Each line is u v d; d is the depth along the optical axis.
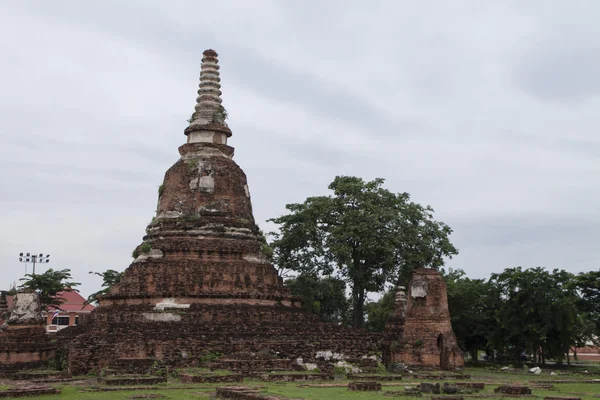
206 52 65.31
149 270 54.38
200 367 47.16
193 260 55.25
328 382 40.53
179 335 49.06
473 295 69.38
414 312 53.62
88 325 52.47
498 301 66.62
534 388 38.75
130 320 51.41
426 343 52.47
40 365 47.78
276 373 42.78
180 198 59.03
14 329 47.84
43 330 49.06
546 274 61.91
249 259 57.16
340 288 73.69
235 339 49.78
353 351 52.12
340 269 67.81
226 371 43.22
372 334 54.56
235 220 58.81
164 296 52.56
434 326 52.94
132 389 36.03
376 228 63.91
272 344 49.81
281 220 68.25
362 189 67.75
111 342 47.56
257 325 52.09
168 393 34.12
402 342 52.91
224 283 54.16
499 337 66.50
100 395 32.81
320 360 50.34
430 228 67.12
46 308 85.69
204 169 59.91
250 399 29.84
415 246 65.44
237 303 53.69
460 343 71.88
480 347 74.44
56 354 49.16
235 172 61.22
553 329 61.59
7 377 43.53
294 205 69.06
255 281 55.72
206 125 62.06
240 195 60.66
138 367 44.59
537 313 61.78
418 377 46.00
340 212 67.69
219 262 55.44
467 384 36.91
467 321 70.12
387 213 64.38
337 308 78.75
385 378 42.97
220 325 50.97
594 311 65.94
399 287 66.69
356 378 43.19
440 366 52.47
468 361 71.88
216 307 52.47
